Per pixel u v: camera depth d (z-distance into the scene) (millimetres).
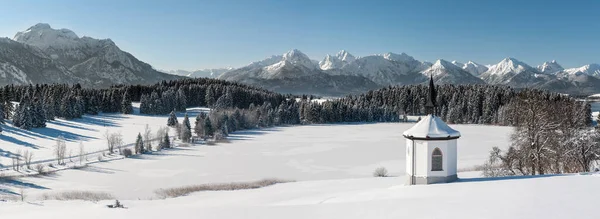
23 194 64938
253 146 122375
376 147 119062
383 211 20656
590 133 45938
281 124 191250
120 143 124188
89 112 181625
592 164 47406
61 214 28047
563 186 24484
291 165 90562
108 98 194375
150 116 191000
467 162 85062
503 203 20609
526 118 44500
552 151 42812
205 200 43344
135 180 77125
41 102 158375
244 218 21219
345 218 20000
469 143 124562
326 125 193250
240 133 157500
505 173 44406
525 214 18266
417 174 30625
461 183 28500
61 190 68875
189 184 71312
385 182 48844
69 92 192125
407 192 26891
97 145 123438
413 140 30656
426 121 31203
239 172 82875
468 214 18812
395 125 193375
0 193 66938
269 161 96312
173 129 157125
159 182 74688
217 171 84438
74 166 92000
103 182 75812
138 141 110188
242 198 41344
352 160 96250
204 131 139625
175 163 95000
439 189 26812
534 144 43594
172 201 45094
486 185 26734
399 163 90688
